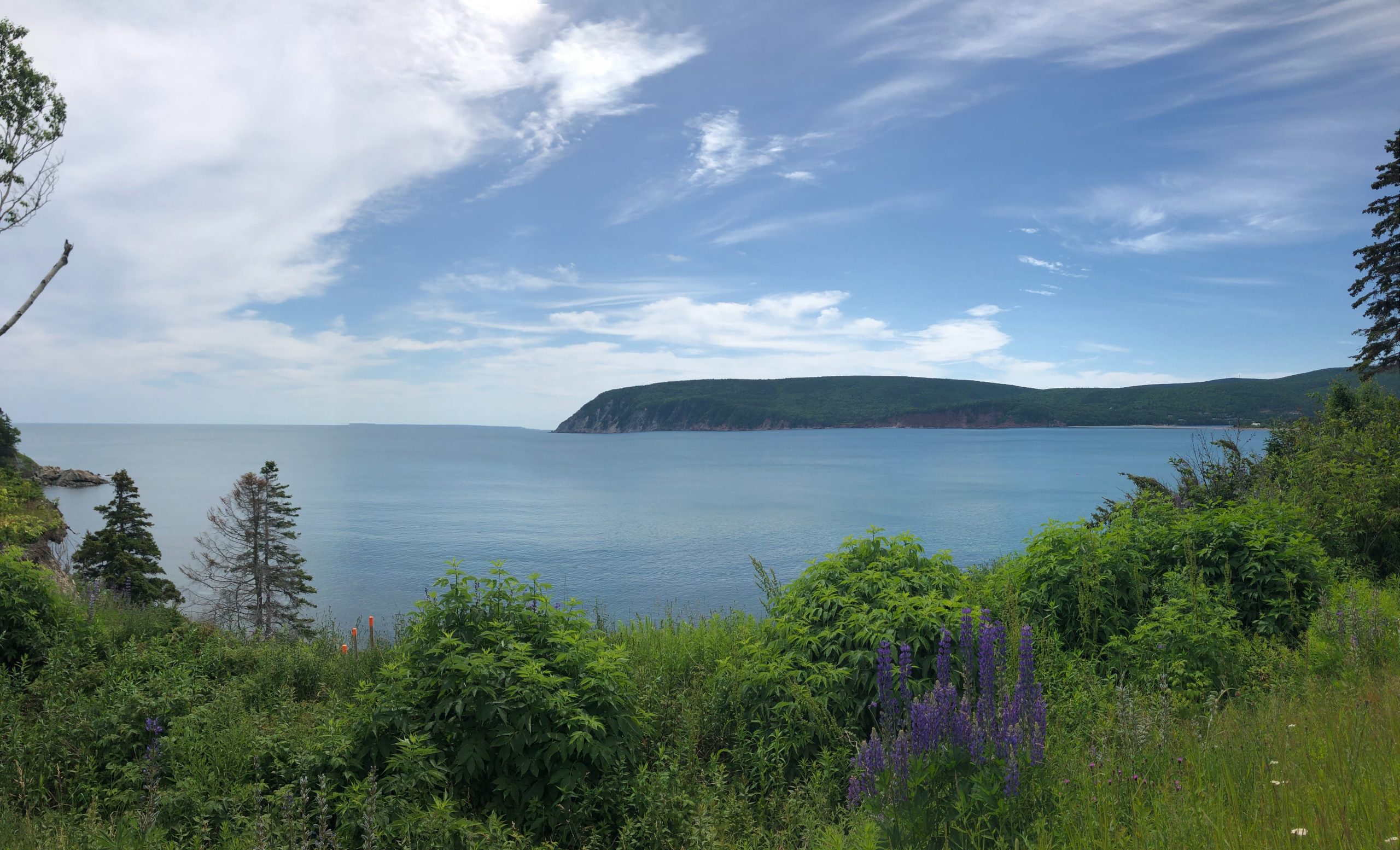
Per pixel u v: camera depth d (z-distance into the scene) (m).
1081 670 7.32
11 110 12.15
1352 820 3.38
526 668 6.06
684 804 5.95
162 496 161.38
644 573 75.31
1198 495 15.77
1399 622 7.79
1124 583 8.69
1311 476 14.65
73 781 6.02
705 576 73.00
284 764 6.13
